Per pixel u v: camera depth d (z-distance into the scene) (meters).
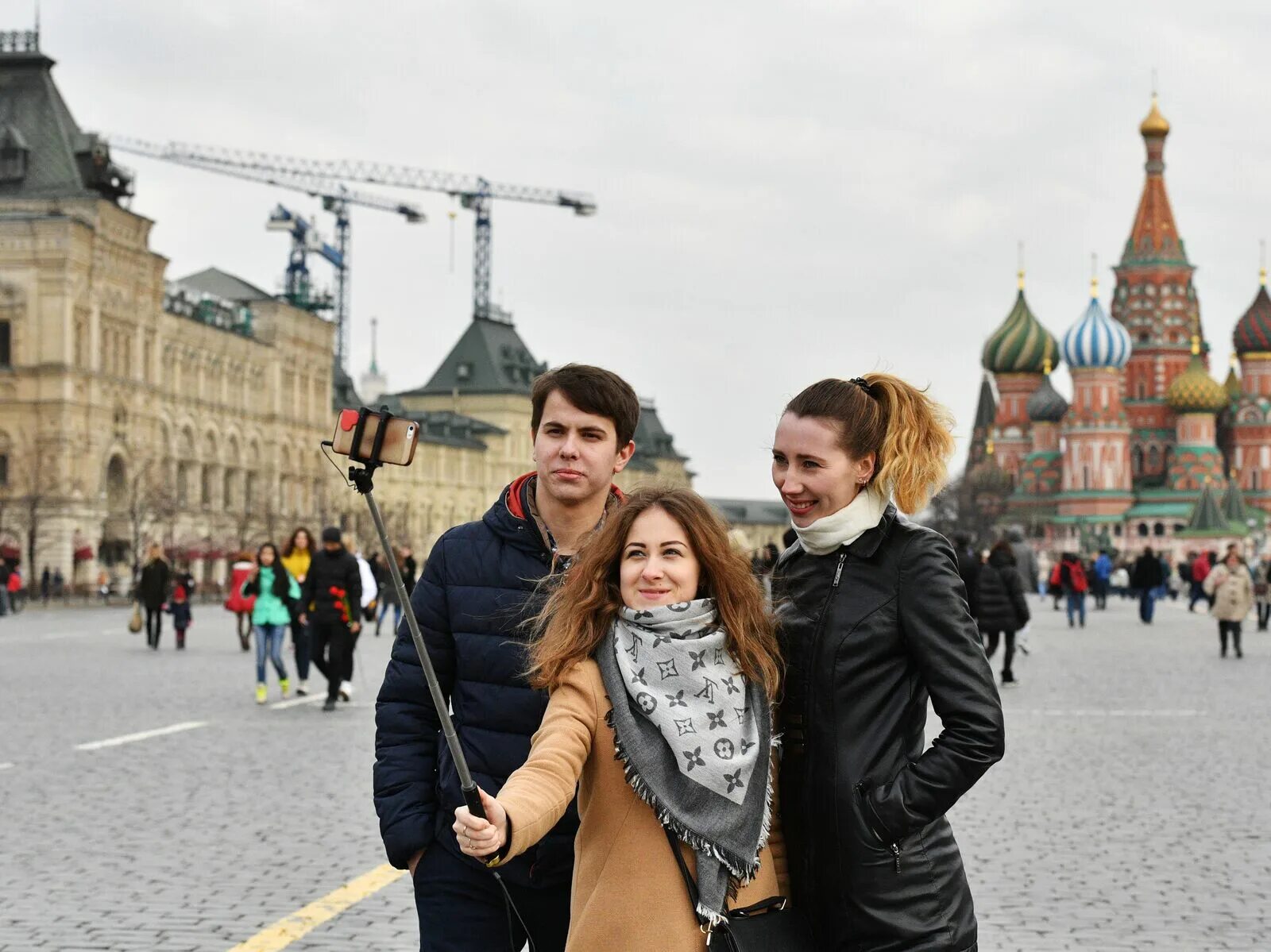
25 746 18.86
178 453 109.44
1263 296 198.75
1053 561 168.38
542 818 4.79
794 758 5.18
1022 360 199.62
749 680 5.08
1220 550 164.12
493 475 172.38
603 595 5.15
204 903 10.51
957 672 5.08
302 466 130.00
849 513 5.26
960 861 5.25
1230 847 12.70
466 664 5.98
